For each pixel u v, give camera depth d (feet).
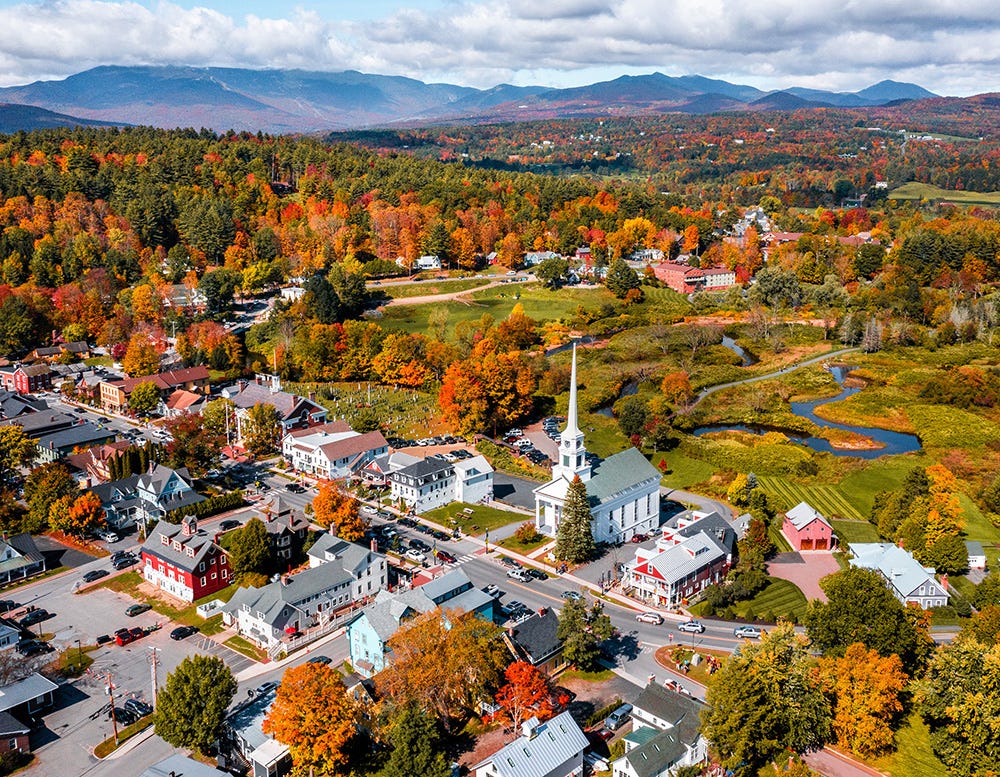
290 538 482.69
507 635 368.07
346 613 429.79
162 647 401.70
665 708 328.90
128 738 338.34
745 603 434.71
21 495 565.94
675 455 652.48
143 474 551.59
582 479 502.79
